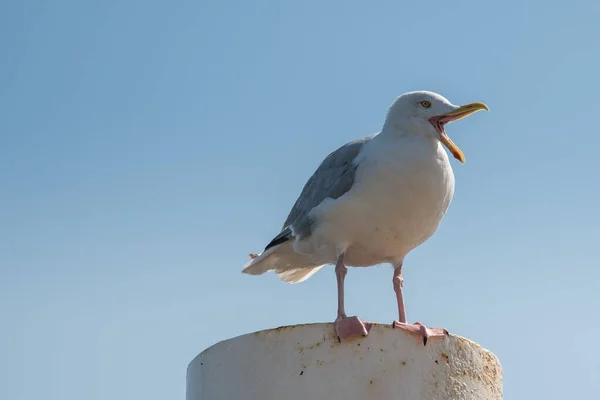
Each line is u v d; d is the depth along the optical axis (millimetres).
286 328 9492
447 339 9648
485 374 9828
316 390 9211
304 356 9352
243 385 9414
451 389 9453
